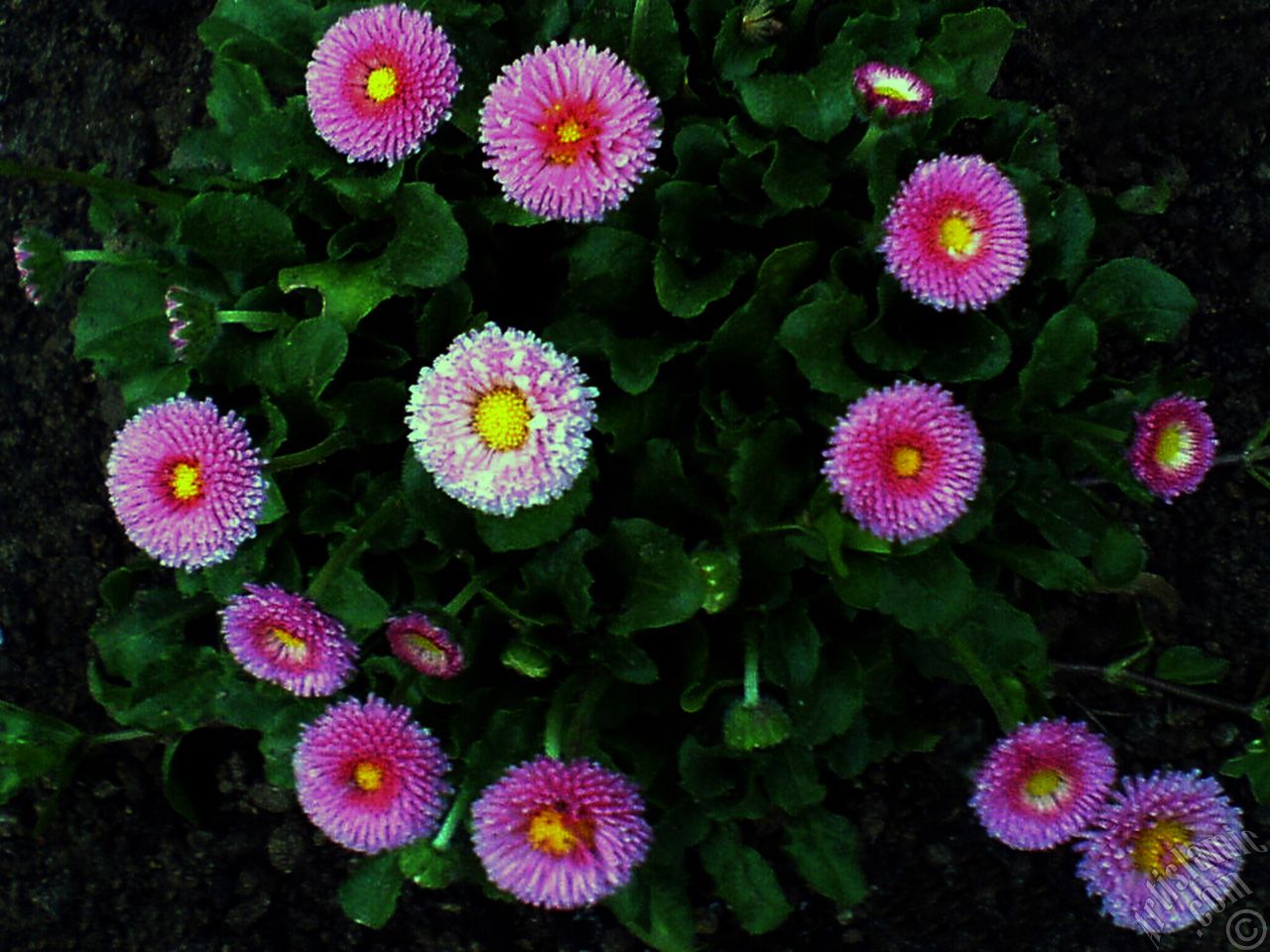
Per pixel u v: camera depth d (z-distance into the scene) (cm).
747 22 45
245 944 52
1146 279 46
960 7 46
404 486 44
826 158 45
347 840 42
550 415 41
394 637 43
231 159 46
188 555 42
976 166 42
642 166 42
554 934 51
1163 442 43
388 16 43
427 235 44
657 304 45
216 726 51
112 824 52
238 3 47
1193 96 50
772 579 45
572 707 44
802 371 43
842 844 46
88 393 52
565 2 46
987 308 45
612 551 44
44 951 52
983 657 45
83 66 53
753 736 42
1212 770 50
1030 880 51
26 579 52
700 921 51
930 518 41
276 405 45
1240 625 50
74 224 53
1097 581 46
